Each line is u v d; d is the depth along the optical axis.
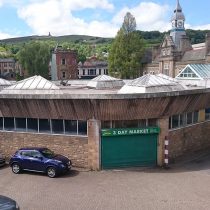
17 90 24.61
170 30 84.00
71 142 21.58
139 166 21.72
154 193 16.80
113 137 21.17
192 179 18.97
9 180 19.39
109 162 21.33
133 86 24.47
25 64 91.75
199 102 24.14
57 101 20.66
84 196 16.58
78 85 38.00
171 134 22.75
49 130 22.03
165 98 20.75
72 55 93.19
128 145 21.42
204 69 36.38
